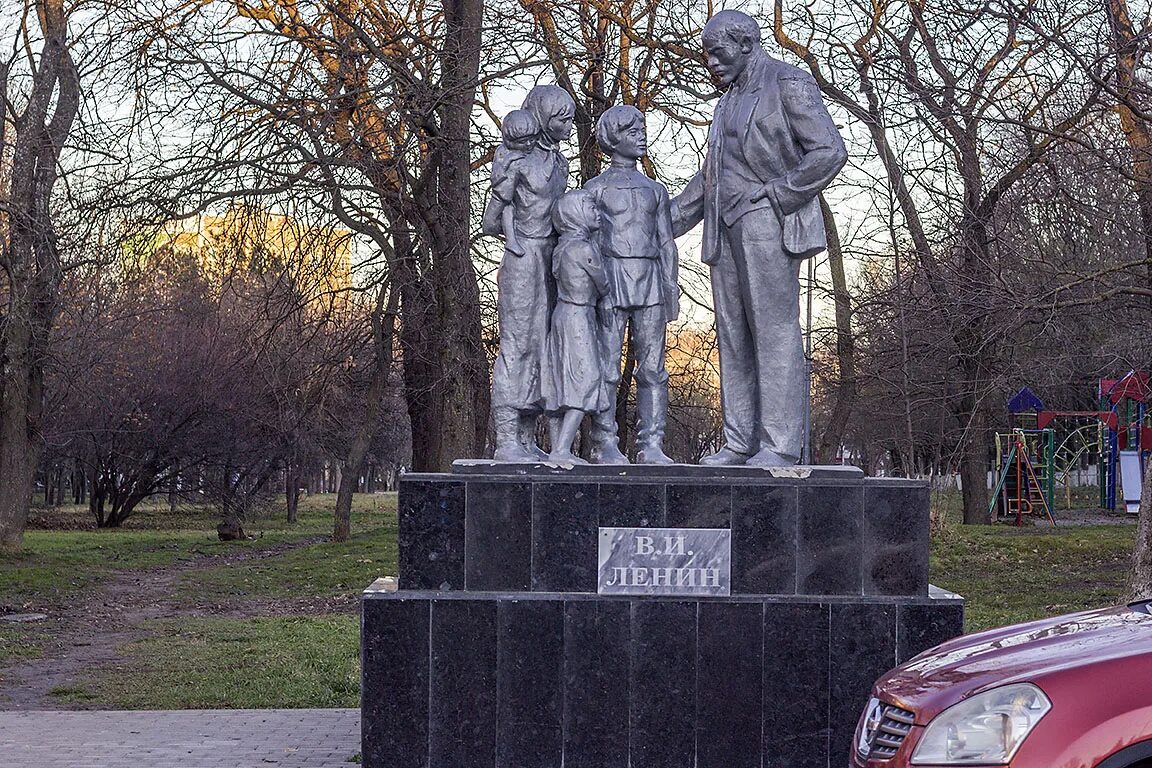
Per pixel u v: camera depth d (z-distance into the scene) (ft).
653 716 22.54
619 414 59.52
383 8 60.18
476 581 22.84
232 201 56.39
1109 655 15.74
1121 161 44.47
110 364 108.06
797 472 23.11
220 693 37.88
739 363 25.17
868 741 17.20
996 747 15.38
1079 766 14.83
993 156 46.60
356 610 61.05
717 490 22.98
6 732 30.40
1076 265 46.75
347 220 59.98
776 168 24.41
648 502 22.93
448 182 59.21
